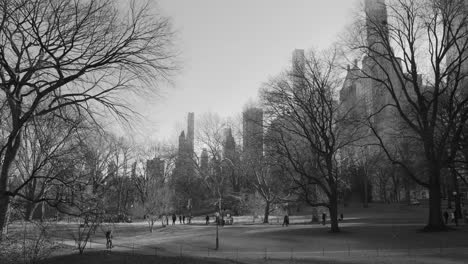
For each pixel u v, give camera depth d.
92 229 27.84
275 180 64.69
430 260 24.78
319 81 43.72
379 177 103.00
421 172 52.69
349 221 59.00
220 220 60.97
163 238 48.28
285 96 43.97
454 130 40.03
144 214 71.38
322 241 37.38
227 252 34.50
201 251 36.19
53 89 19.23
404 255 27.42
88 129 20.89
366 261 25.12
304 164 50.12
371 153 91.06
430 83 40.75
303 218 74.75
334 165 51.34
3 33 18.22
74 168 24.30
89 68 20.14
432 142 37.56
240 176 82.94
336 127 45.03
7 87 18.41
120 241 47.12
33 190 24.97
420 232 38.03
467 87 43.03
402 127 46.12
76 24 18.91
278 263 24.89
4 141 22.47
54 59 18.75
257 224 62.00
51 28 18.83
